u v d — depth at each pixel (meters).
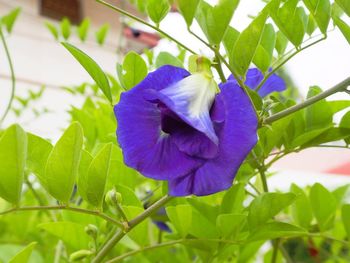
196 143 0.12
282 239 0.22
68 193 0.12
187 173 0.12
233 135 0.12
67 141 0.12
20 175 0.11
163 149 0.13
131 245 0.20
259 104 0.14
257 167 0.17
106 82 0.15
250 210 0.16
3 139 0.11
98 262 0.15
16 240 0.28
